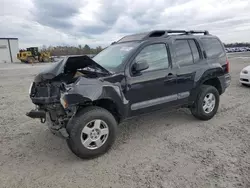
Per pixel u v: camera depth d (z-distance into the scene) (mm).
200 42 4703
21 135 4223
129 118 3709
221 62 5020
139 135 4129
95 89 3150
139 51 3770
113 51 4266
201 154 3307
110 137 3402
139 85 3664
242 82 8648
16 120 5082
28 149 3646
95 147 3289
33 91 3680
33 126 4695
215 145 3592
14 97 7566
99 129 3291
